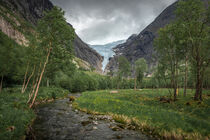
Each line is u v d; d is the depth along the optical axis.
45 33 14.67
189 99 19.38
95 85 93.06
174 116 11.66
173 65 21.03
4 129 7.15
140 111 14.12
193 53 18.70
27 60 20.86
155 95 29.53
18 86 35.31
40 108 18.16
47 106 20.12
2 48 26.61
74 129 10.19
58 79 64.19
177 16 19.78
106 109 16.34
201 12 17.34
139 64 60.59
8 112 9.67
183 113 13.14
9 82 37.22
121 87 97.31
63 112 16.28
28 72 27.47
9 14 104.38
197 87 18.03
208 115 11.54
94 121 12.40
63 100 28.78
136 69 61.25
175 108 15.43
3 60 25.62
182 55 21.45
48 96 28.03
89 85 87.44
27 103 15.64
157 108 15.36
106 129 10.27
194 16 17.86
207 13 16.92
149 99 23.11
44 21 14.28
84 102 21.30
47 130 9.78
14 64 29.52
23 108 13.23
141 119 11.76
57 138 8.37
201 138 7.65
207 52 17.84
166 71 22.95
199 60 18.05
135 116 12.73
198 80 17.92
